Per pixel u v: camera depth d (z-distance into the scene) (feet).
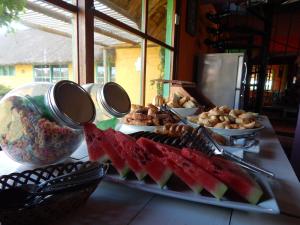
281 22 15.93
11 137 1.77
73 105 1.93
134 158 1.50
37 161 1.86
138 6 5.93
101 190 1.57
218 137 2.54
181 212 1.33
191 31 9.91
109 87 2.77
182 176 1.39
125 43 6.30
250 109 14.53
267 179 1.71
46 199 1.10
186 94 5.80
